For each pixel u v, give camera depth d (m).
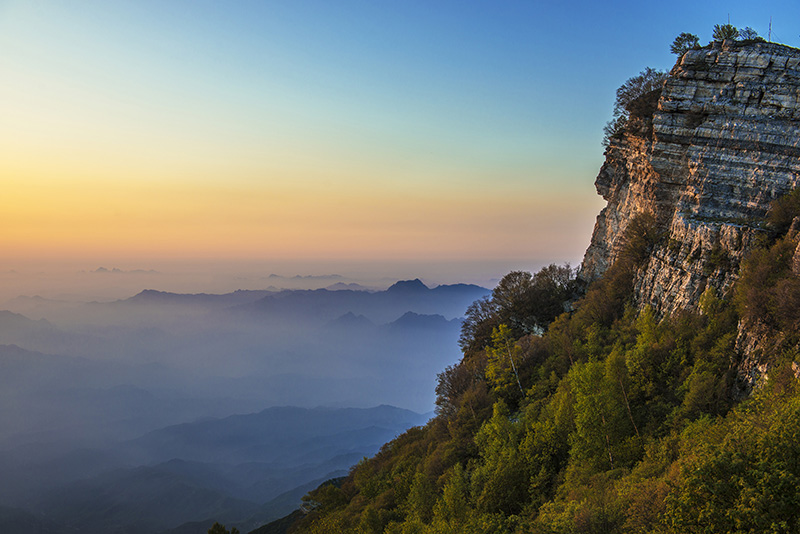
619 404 55.06
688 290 70.62
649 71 99.25
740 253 64.81
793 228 56.75
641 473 41.50
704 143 76.69
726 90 74.69
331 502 111.75
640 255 89.62
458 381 110.56
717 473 24.77
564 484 52.50
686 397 51.69
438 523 53.59
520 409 83.88
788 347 46.03
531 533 37.34
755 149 70.56
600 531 33.97
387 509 83.00
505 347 96.25
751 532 21.58
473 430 88.00
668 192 85.50
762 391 39.84
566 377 74.50
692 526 24.75
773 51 71.25
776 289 49.53
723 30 79.50
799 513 21.67
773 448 24.06
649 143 88.50
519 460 61.47
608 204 114.81
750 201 70.19
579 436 55.19
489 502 58.41
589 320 94.62
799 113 67.88
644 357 62.59
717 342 57.25
